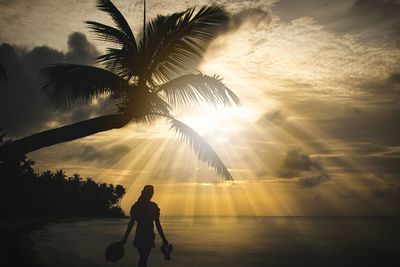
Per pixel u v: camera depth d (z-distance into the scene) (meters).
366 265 18.30
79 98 8.23
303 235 51.59
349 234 56.78
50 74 8.09
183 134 9.10
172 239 36.03
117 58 8.36
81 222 76.81
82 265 10.95
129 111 7.91
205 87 8.61
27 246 14.69
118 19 8.68
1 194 23.45
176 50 8.52
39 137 6.98
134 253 17.03
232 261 16.97
